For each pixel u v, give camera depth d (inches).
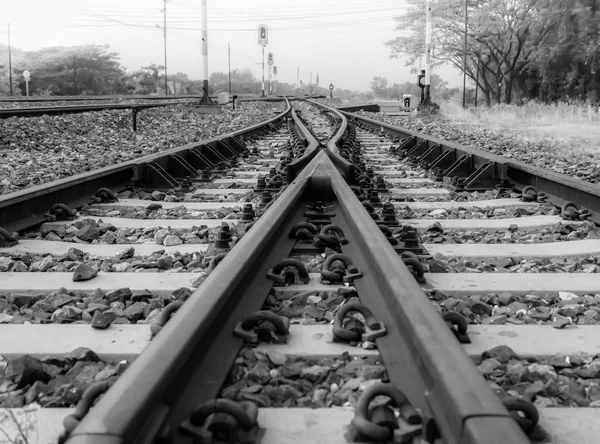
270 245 146.8
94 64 4441.4
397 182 311.4
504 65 1847.9
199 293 95.6
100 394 76.5
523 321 120.5
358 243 147.1
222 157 375.2
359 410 72.6
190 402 76.5
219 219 215.0
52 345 107.2
